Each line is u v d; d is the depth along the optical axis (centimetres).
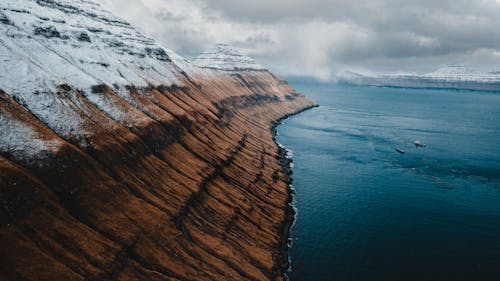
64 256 6450
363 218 12738
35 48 14088
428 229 11962
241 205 11781
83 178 8419
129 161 10369
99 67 16712
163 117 14775
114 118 12456
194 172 12225
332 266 9775
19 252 6016
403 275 9425
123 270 6944
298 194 15000
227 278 8106
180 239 8612
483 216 12925
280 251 10244
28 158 7906
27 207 6756
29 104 10038
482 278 9325
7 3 16600
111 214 8106
